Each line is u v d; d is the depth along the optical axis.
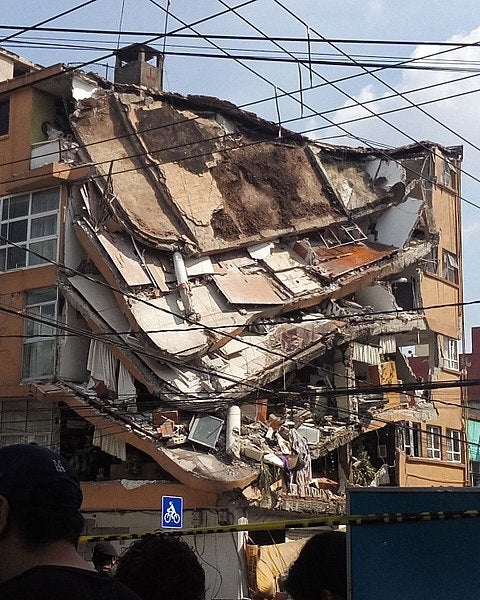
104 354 24.28
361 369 29.22
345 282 28.27
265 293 26.70
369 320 28.47
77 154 25.92
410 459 29.44
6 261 26.05
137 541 3.80
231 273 26.84
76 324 25.03
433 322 31.14
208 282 26.25
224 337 24.84
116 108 27.06
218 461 22.98
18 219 26.05
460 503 4.91
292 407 26.34
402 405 29.64
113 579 2.69
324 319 25.34
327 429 26.52
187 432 23.58
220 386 24.06
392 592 4.79
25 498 2.65
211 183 27.86
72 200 25.50
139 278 24.56
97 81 26.98
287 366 25.66
